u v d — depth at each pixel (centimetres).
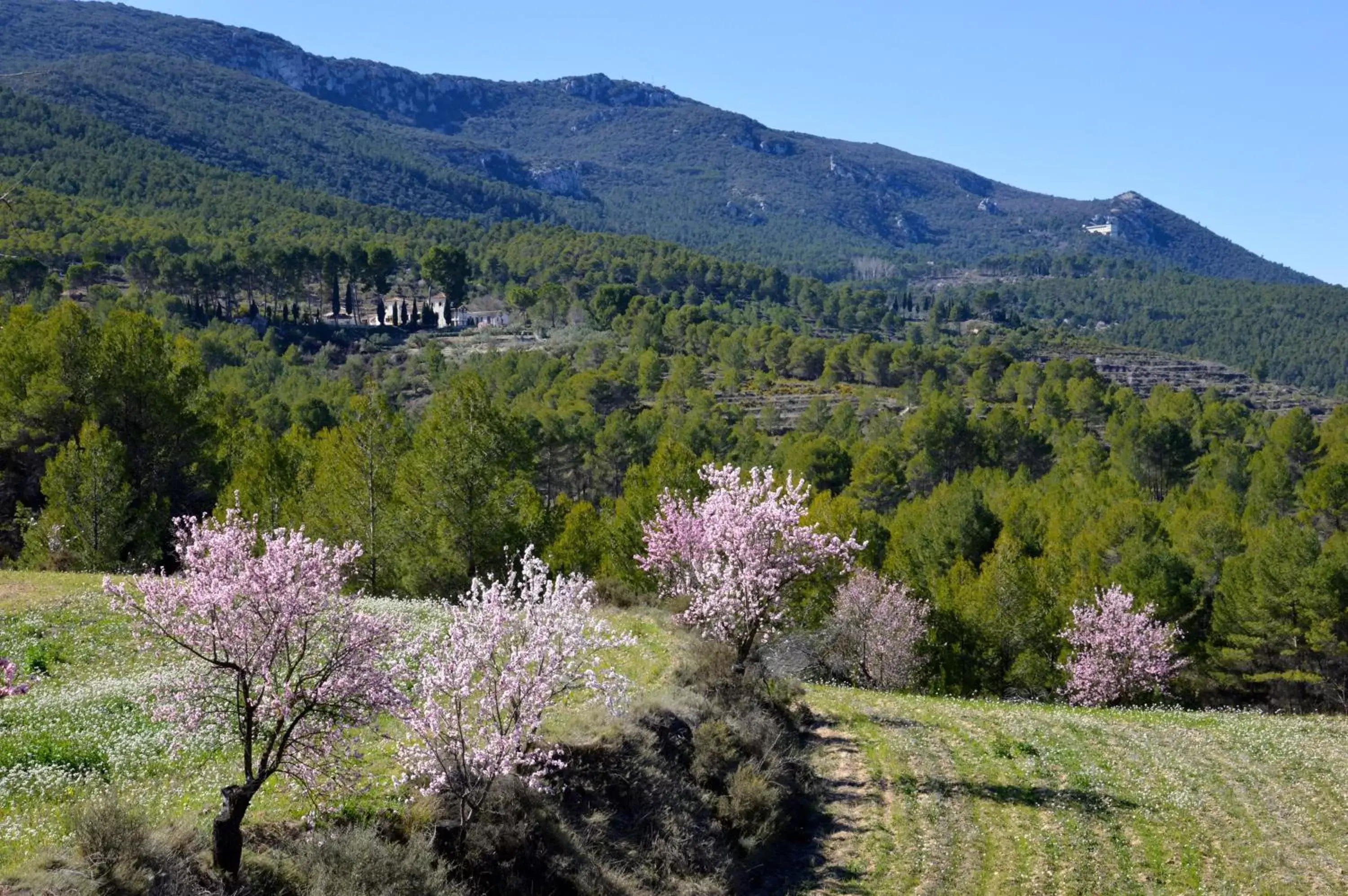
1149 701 4972
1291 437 9550
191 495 5053
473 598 1694
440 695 1891
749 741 2319
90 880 1208
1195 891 1869
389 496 4109
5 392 4731
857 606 4347
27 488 4934
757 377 17038
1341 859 2005
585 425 10738
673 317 19988
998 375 17025
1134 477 9781
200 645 1348
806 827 2175
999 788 2361
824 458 9394
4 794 1545
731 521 2620
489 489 3825
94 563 4000
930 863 1983
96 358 4775
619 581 4119
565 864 1677
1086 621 4662
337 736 1395
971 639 5006
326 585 1393
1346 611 4919
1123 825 2158
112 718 1945
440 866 1519
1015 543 5247
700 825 1995
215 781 1669
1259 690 5503
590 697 2264
